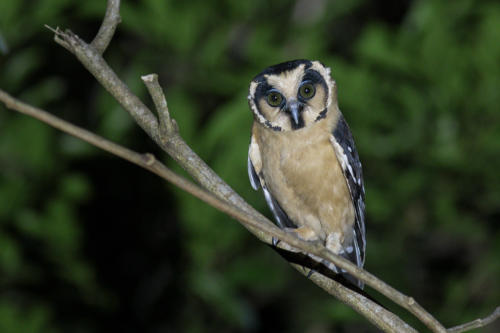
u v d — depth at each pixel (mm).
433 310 12547
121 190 14484
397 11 15578
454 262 13273
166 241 14078
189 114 11695
